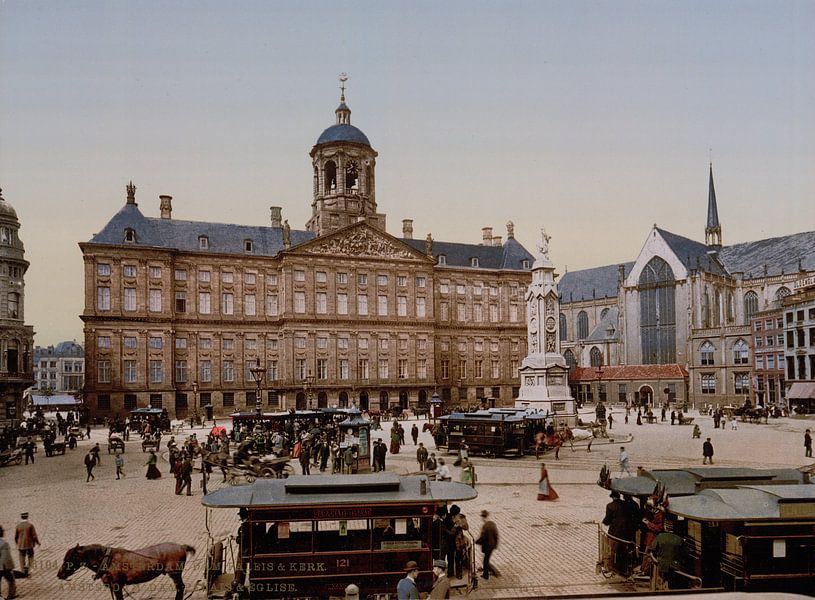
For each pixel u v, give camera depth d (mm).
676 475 18672
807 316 82188
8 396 64250
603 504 28344
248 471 35000
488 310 107250
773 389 92250
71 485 34656
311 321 90688
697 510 15219
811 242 115688
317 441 42688
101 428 76250
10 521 25922
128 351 82812
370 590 16250
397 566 16453
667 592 13484
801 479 18375
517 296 109000
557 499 29422
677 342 112250
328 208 97688
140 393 82625
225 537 22969
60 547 22094
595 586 17500
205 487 32312
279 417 55906
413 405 96250
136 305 83625
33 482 35750
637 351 119062
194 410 84750
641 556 17812
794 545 14859
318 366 91000
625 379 112688
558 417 57719
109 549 16094
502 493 30953
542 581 17938
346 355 92938
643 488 18156
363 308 94625
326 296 92375
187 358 86812
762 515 14875
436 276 103438
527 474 36594
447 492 17109
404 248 98375
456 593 16859
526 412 47344
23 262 66062
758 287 116438
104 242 83000
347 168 99500
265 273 91750
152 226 87625
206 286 88562
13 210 65688
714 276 114438
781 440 52781
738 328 101438
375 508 16344
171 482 35562
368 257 95312
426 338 98500
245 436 47969
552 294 59688
